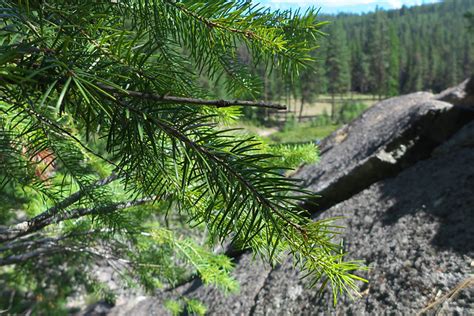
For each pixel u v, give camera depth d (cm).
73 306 750
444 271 259
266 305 371
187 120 59
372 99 7831
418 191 405
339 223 445
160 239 237
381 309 262
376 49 7550
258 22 77
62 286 502
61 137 103
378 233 368
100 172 199
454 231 299
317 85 5788
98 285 397
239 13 76
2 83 46
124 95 53
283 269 409
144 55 59
